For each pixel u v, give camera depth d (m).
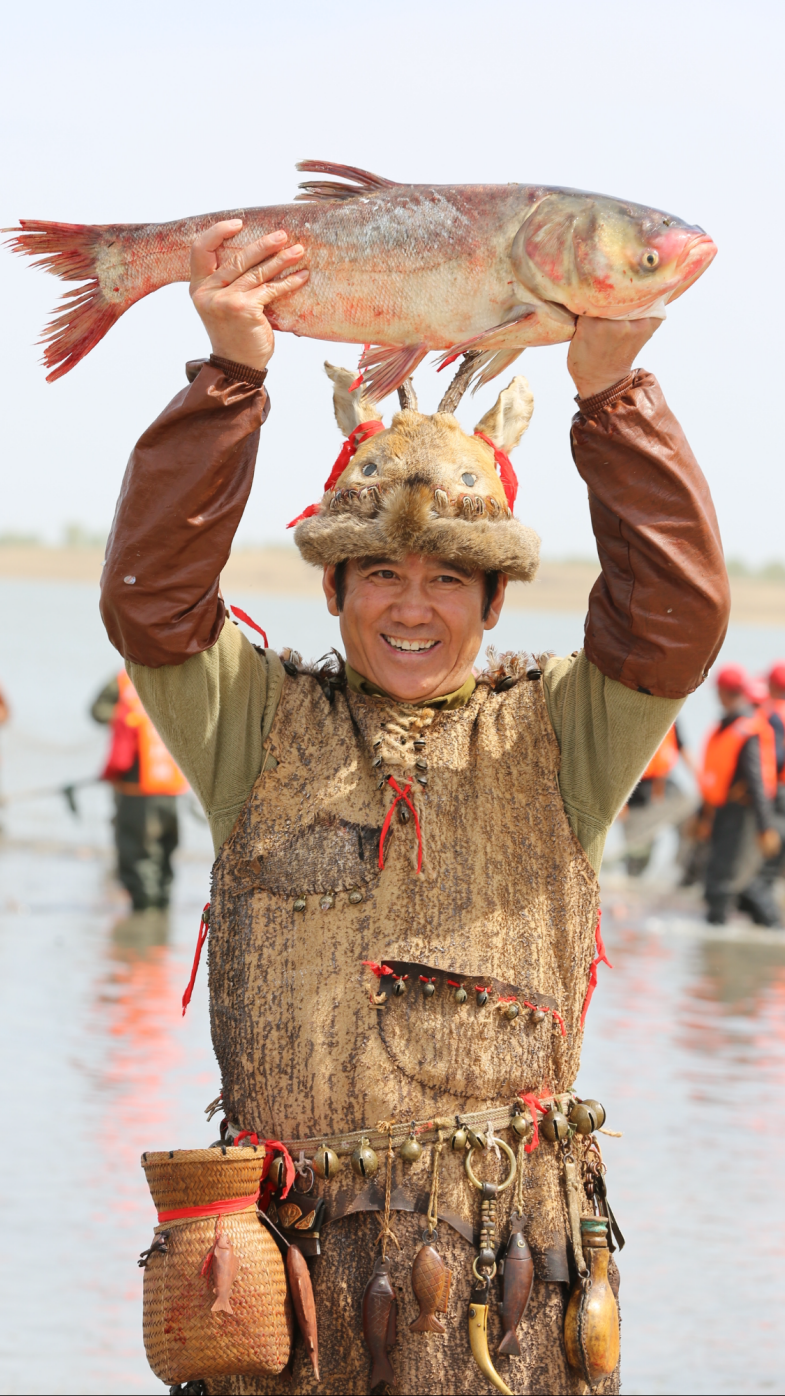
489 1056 2.67
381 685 2.82
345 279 2.58
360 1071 2.64
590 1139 2.84
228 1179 2.57
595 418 2.60
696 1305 4.74
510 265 2.53
